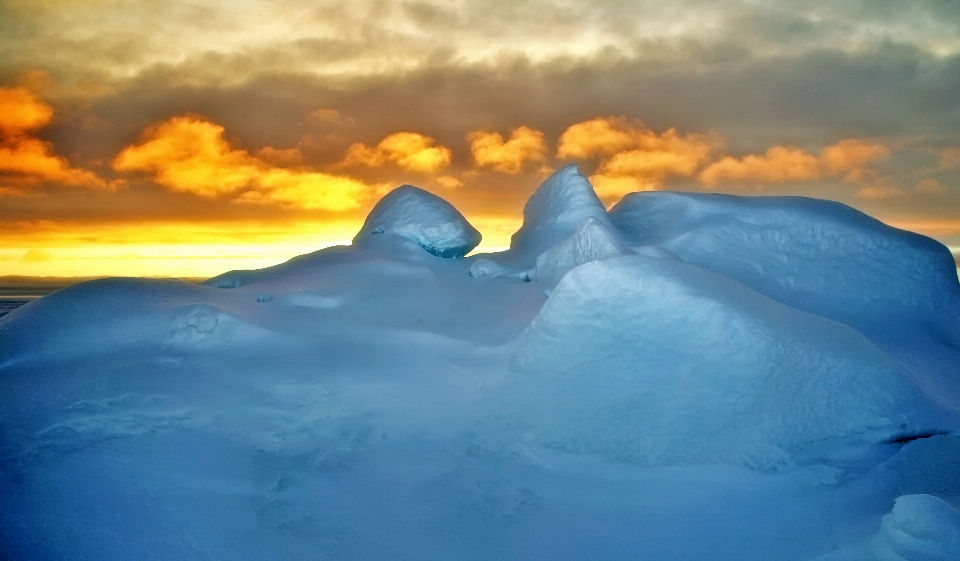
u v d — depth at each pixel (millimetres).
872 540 4922
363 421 6855
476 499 6004
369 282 9422
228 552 5074
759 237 9875
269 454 6336
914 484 6031
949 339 9562
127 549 4988
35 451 6098
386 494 5969
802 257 9852
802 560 4980
